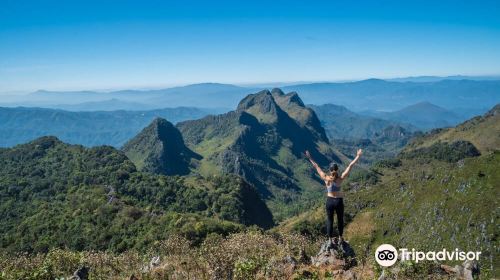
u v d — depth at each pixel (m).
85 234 110.88
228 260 18.56
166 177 184.88
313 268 18.11
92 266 22.81
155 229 106.94
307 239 23.83
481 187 149.25
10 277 20.56
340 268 17.94
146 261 23.47
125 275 21.50
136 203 156.88
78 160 183.88
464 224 140.38
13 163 184.75
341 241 18.75
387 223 165.25
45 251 104.81
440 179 167.38
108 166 179.38
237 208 170.00
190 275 18.98
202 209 166.62
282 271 17.91
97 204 127.50
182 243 22.59
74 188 150.88
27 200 146.62
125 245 104.50
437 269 17.88
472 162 164.75
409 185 180.50
